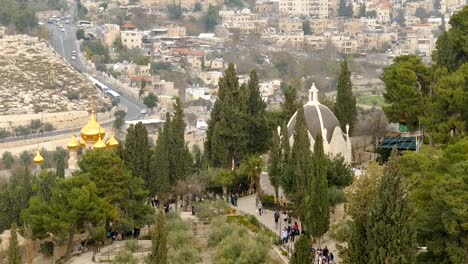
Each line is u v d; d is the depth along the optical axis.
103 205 162.00
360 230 110.19
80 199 157.75
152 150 189.75
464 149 127.44
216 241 153.50
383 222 106.62
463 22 194.38
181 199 187.75
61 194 162.38
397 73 193.38
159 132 184.00
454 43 193.12
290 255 139.75
